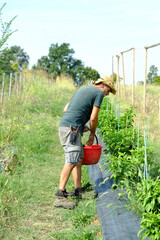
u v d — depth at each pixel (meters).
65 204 3.91
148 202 3.24
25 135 6.76
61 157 6.11
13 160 5.28
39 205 3.99
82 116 4.04
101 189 4.36
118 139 5.09
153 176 4.42
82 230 3.39
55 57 84.00
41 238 3.27
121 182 3.91
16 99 10.32
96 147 4.36
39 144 6.45
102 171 5.07
